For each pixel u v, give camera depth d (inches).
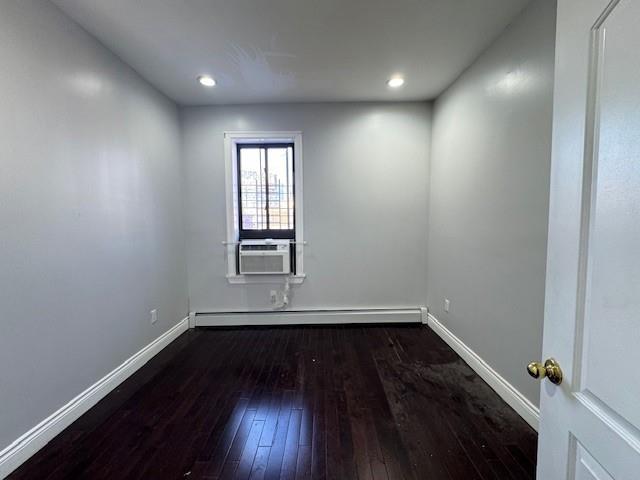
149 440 63.4
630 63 21.2
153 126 104.6
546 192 62.5
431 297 127.6
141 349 96.8
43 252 62.0
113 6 65.0
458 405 74.6
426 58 88.4
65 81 67.6
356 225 129.0
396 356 101.5
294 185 130.0
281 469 55.9
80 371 71.7
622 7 21.8
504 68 75.5
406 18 70.6
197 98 116.3
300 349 107.7
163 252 110.5
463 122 97.5
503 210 76.8
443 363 96.3
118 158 86.0
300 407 74.3
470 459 58.0
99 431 66.2
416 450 60.2
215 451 60.3
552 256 30.1
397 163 126.6
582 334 26.4
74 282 70.0
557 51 29.2
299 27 73.6
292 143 130.6
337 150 125.8
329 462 57.4
